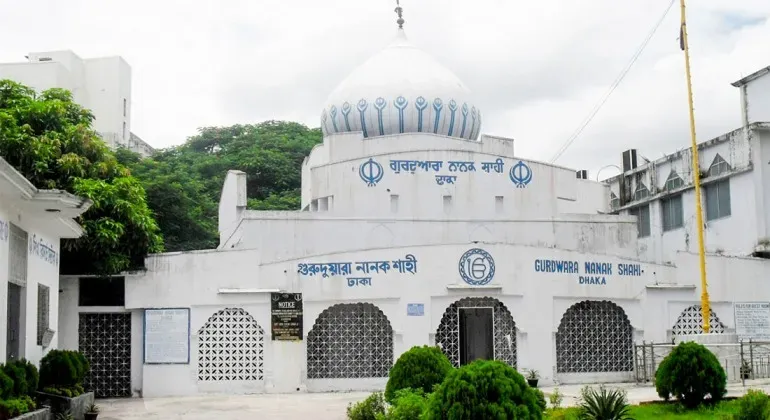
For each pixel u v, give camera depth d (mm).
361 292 25891
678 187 35969
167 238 39406
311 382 25750
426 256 26172
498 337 26359
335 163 30328
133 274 25406
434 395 12156
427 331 25859
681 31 28250
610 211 39969
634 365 27219
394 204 30156
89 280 25469
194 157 60812
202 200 50156
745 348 26969
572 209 33719
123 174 25797
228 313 25688
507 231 30500
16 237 17672
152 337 25375
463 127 33250
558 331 27016
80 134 24750
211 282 25672
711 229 34062
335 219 29719
